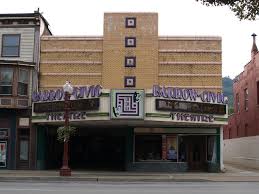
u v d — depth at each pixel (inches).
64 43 1444.4
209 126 1391.5
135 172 1326.3
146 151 1391.5
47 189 735.1
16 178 1059.9
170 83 1411.2
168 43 1427.2
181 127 1392.7
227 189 782.5
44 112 1348.4
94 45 1435.8
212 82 1414.9
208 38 1425.9
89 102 1248.2
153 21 1428.4
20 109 1389.0
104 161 1517.0
